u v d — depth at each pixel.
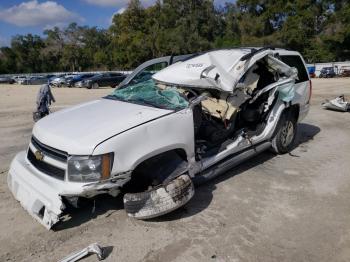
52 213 3.36
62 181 3.46
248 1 60.00
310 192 4.59
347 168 5.46
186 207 4.18
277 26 58.38
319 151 6.36
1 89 30.44
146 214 3.60
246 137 5.06
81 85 30.56
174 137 3.91
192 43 61.41
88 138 3.48
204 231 3.68
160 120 3.82
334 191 4.62
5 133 8.79
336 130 8.01
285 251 3.33
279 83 5.43
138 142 3.60
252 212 4.06
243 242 3.48
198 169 4.31
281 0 55.41
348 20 48.00
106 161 3.40
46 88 10.12
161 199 3.58
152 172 3.80
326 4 52.94
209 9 68.38
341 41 47.56
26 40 92.25
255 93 5.36
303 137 7.42
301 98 6.24
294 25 52.12
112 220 3.91
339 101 10.53
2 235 3.67
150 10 76.75
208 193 4.57
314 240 3.50
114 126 3.64
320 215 3.99
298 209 4.13
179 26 64.56
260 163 5.71
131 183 3.93
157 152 3.76
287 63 6.04
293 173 5.26
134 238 3.57
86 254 3.27
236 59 5.01
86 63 89.44
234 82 4.67
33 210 3.55
